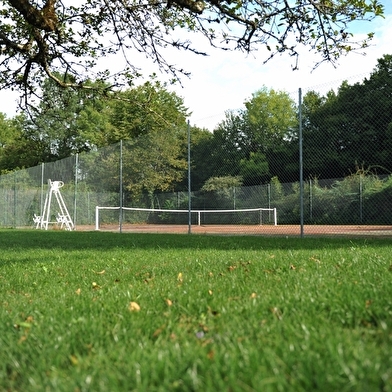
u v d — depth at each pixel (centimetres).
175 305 283
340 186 1623
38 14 566
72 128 3997
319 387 141
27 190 2405
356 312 231
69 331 229
